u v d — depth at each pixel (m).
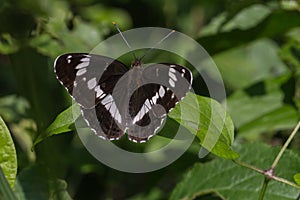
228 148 0.66
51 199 0.70
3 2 0.75
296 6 0.81
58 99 0.76
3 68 0.84
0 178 0.63
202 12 0.95
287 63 0.83
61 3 0.83
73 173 0.80
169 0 0.94
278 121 0.79
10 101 0.79
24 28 0.75
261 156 0.72
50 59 0.76
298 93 0.84
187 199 0.73
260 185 0.71
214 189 0.73
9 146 0.67
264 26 0.79
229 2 0.84
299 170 0.71
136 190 0.83
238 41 0.80
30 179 0.70
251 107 0.81
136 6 0.94
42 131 0.68
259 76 0.90
